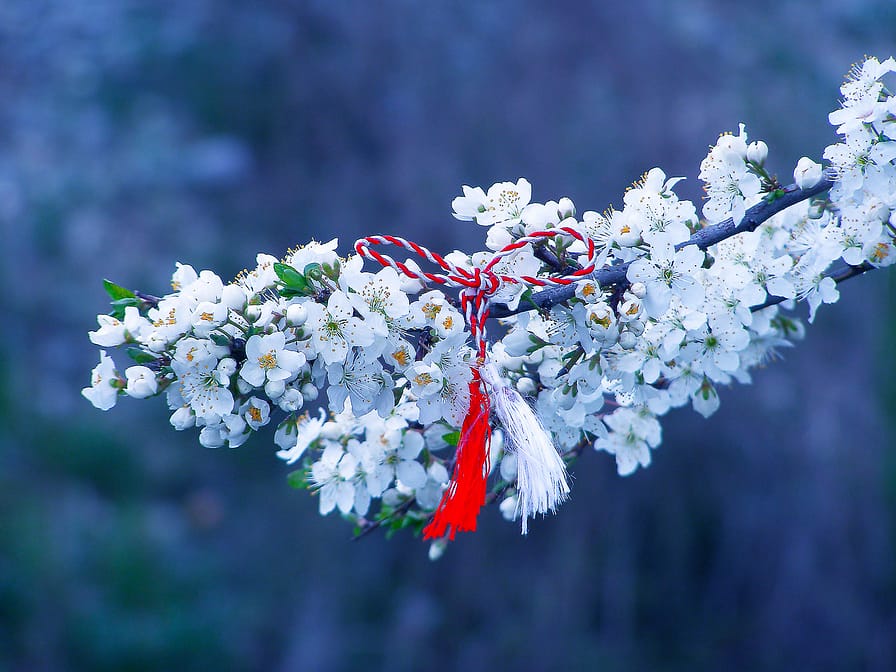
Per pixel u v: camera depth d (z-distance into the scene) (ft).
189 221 27.99
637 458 6.68
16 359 25.99
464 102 22.59
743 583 19.67
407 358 4.95
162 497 24.79
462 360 5.19
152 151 28.91
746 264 5.99
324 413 6.26
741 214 5.60
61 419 25.45
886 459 19.70
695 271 5.38
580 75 21.94
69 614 21.21
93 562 22.50
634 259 5.43
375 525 6.57
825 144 21.54
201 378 4.74
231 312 4.77
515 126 21.88
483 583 20.36
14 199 28.78
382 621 21.16
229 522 23.99
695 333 5.99
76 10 31.09
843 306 19.71
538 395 5.71
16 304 26.99
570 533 19.92
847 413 19.19
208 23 28.78
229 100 28.14
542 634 19.54
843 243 5.94
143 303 4.96
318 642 20.98
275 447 24.32
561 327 5.38
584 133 21.33
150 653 20.74
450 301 5.29
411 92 23.77
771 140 21.04
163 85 29.73
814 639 19.06
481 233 21.12
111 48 30.01
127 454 25.02
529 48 22.34
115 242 28.30
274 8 27.63
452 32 24.09
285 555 22.86
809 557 19.08
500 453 6.22
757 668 19.12
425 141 22.52
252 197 27.17
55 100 30.48
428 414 5.19
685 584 19.98
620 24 21.94
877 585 18.99
